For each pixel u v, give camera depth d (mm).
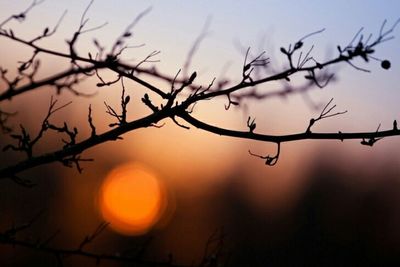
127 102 4207
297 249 36406
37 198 26609
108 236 26391
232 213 41031
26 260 16734
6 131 4570
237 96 4523
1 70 4219
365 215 37094
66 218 27922
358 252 35375
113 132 4176
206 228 34406
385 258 34750
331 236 36750
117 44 4258
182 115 4215
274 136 4266
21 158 25750
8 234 4184
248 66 4090
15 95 4258
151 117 4184
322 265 35188
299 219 39188
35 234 24688
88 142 4156
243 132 4277
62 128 4184
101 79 4195
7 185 23766
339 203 39031
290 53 4027
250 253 34344
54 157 4129
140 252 4367
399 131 4215
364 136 4250
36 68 4258
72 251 4266
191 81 4094
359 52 3883
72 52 4219
